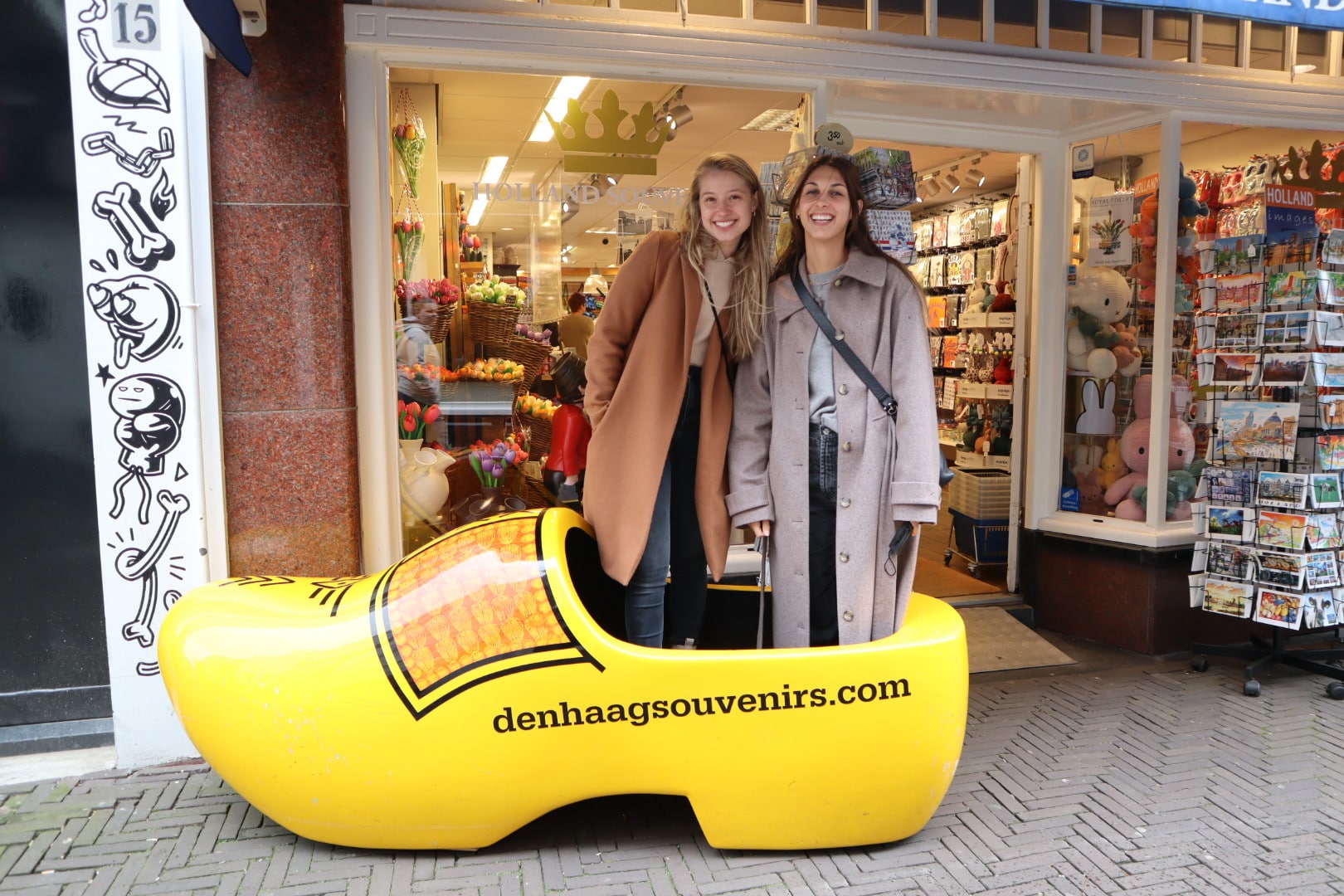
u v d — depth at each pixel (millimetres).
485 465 3895
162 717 3205
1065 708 3795
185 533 3182
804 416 2783
